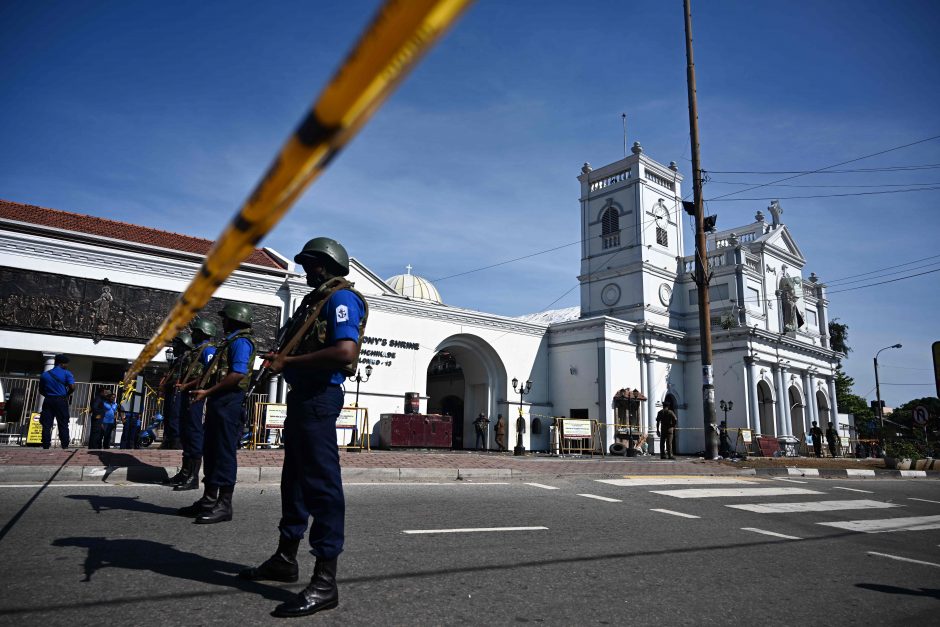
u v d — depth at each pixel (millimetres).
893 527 7539
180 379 7531
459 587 3646
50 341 18234
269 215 1323
